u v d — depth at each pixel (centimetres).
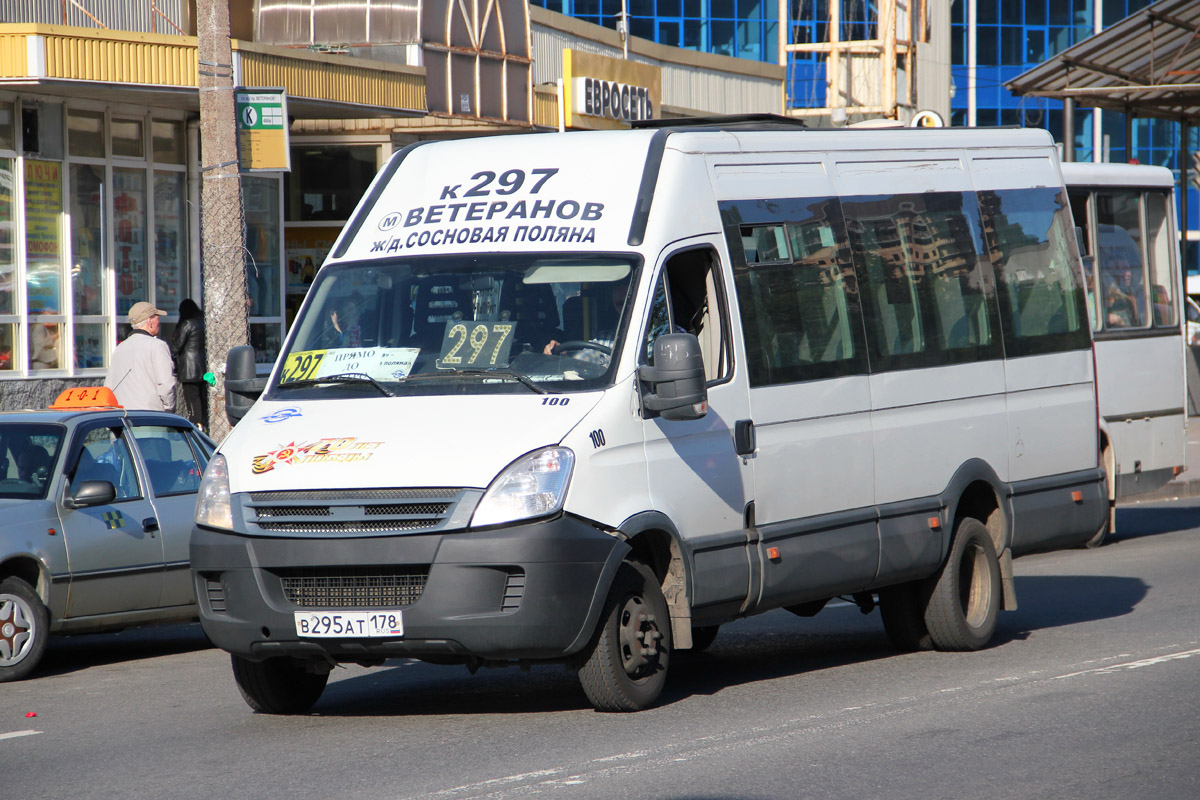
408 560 1168
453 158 1427
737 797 1009
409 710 1359
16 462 1680
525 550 1166
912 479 1538
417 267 1352
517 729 1240
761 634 1827
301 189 3997
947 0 7550
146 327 2456
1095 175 2745
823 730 1216
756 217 1421
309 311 1366
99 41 2842
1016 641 1658
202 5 2462
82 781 1105
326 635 1187
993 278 1670
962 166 1670
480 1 3853
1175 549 2495
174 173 3450
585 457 1209
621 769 1086
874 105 6612
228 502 1222
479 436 1205
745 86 5716
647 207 1327
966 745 1159
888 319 1536
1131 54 4275
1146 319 2805
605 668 1245
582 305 1292
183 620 1770
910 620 1606
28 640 1590
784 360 1413
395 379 1288
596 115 4375
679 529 1284
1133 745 1155
